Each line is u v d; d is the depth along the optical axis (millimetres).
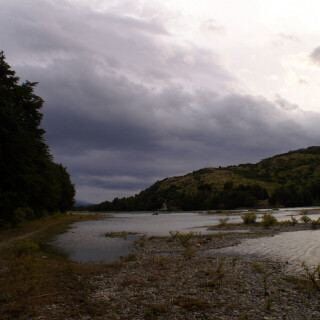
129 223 56250
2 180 32219
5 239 25688
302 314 8297
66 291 10938
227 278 12391
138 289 11305
